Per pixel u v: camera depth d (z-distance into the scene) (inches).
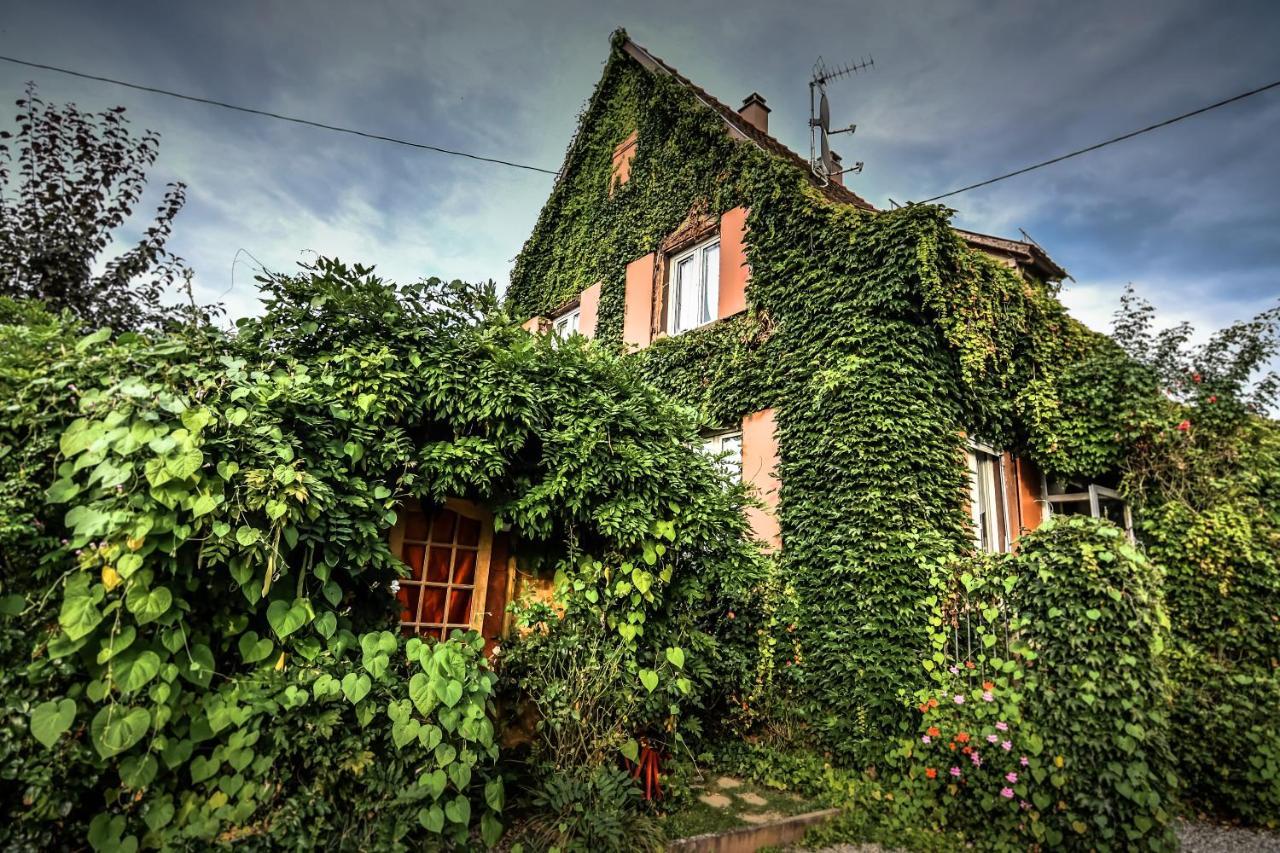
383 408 138.8
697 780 196.5
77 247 220.2
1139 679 157.2
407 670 137.8
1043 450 305.7
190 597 114.3
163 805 104.4
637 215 416.8
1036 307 301.4
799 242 296.5
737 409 307.3
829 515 247.8
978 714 175.9
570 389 169.3
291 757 115.9
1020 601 179.2
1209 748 197.2
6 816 94.7
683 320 378.0
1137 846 147.8
